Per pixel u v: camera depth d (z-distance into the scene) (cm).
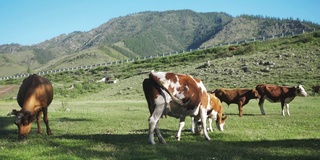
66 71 10394
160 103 1213
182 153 1052
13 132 1567
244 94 2484
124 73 8294
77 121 2114
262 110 2580
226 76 5659
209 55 8200
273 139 1350
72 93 6103
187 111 1289
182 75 1280
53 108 3247
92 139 1298
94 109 3175
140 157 980
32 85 1409
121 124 1961
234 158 984
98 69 9675
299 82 4666
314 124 1848
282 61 5903
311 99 3788
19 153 1028
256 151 1087
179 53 9788
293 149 1116
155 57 9912
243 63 6256
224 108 3122
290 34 8625
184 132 1605
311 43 6862
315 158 988
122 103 3891
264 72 5491
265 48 7375
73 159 959
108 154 1024
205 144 1216
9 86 7325
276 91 2525
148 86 1232
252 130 1630
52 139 1275
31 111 1336
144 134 1495
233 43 9288
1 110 3008
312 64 5434
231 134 1465
